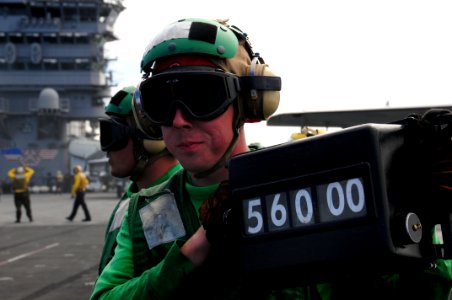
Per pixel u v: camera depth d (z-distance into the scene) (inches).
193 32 53.2
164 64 55.0
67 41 2780.5
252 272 43.3
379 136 39.0
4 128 2795.3
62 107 2812.5
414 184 40.3
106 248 85.4
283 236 41.8
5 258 466.9
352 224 39.0
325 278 40.9
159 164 104.6
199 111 51.8
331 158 40.3
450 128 40.3
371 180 38.6
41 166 2819.9
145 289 49.7
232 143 54.5
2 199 2082.9
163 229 57.3
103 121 104.0
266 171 43.0
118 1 2797.7
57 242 583.5
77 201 882.8
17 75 2768.2
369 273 39.5
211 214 45.4
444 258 41.1
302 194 41.3
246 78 54.6
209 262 47.3
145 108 53.6
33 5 2701.8
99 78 2829.7
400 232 38.3
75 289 325.4
